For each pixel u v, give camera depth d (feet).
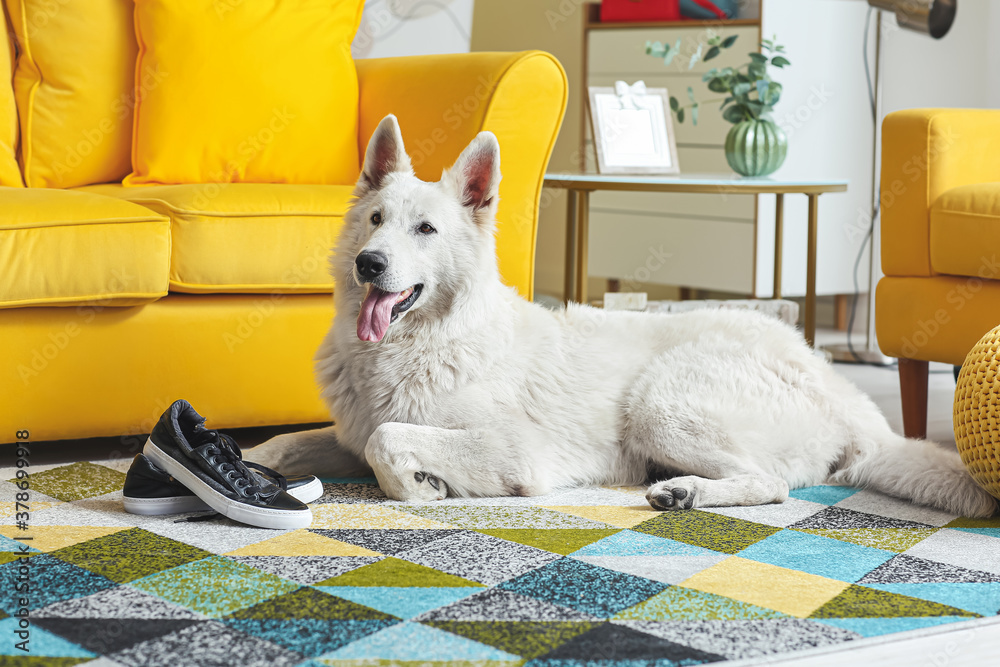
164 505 6.47
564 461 7.41
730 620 4.78
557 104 9.29
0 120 9.65
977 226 8.73
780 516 6.73
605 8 18.49
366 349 7.13
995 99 14.66
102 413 7.98
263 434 9.46
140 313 8.03
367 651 4.34
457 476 6.94
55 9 9.90
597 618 4.77
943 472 6.97
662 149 13.16
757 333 7.78
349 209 7.31
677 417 7.24
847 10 16.01
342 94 10.13
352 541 5.96
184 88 9.58
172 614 4.72
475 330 7.20
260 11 9.85
